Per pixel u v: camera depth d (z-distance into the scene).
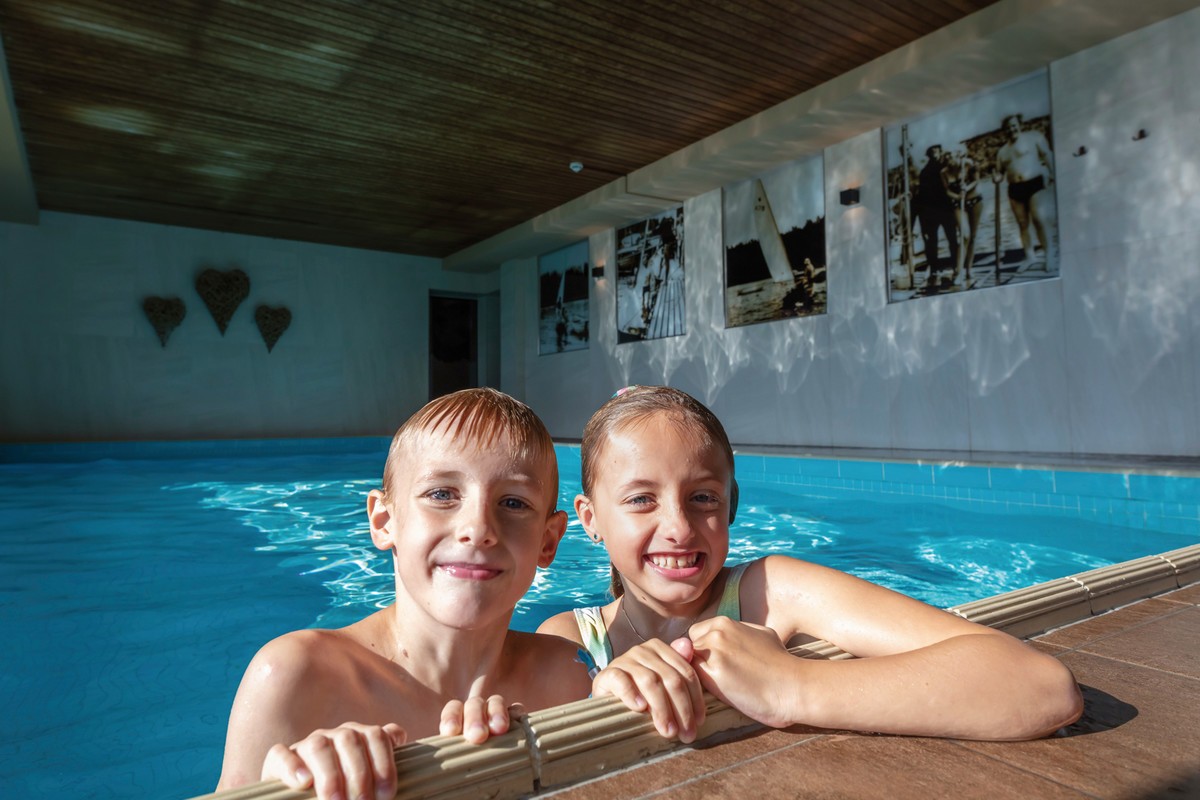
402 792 0.66
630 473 1.05
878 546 3.49
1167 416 4.88
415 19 5.06
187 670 1.96
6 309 8.98
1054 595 1.29
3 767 1.42
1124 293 5.05
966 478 4.66
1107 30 4.98
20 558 3.36
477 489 0.80
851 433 6.84
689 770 0.77
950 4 5.00
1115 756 0.78
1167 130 4.85
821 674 0.86
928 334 6.23
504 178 8.15
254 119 6.57
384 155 7.44
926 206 6.23
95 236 9.45
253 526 4.19
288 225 9.91
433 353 12.24
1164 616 1.31
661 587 1.06
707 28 5.23
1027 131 5.57
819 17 5.13
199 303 10.06
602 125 6.81
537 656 1.04
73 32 5.13
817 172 7.09
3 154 6.89
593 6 4.96
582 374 10.08
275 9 4.92
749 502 4.91
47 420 9.16
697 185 7.95
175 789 1.33
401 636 0.90
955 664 0.84
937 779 0.74
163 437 9.80
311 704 0.80
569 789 0.74
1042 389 5.52
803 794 0.71
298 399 10.73
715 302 8.14
